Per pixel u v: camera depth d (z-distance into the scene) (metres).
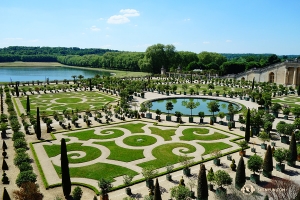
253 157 46.12
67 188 40.44
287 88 146.00
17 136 61.16
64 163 39.81
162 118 88.44
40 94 136.12
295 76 165.62
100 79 168.62
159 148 61.09
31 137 68.38
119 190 43.09
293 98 127.00
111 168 50.91
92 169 50.47
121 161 54.12
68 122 83.56
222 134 71.25
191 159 54.69
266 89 137.88
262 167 47.38
